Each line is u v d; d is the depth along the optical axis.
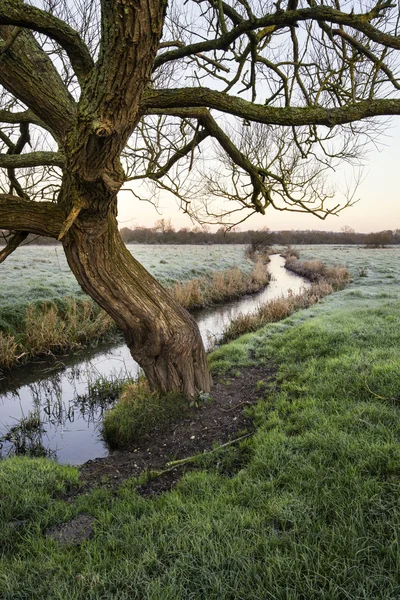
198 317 13.77
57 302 12.45
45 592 2.59
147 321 5.24
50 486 3.99
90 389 7.47
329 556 2.49
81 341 10.82
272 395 5.55
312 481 3.29
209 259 27.33
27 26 2.67
